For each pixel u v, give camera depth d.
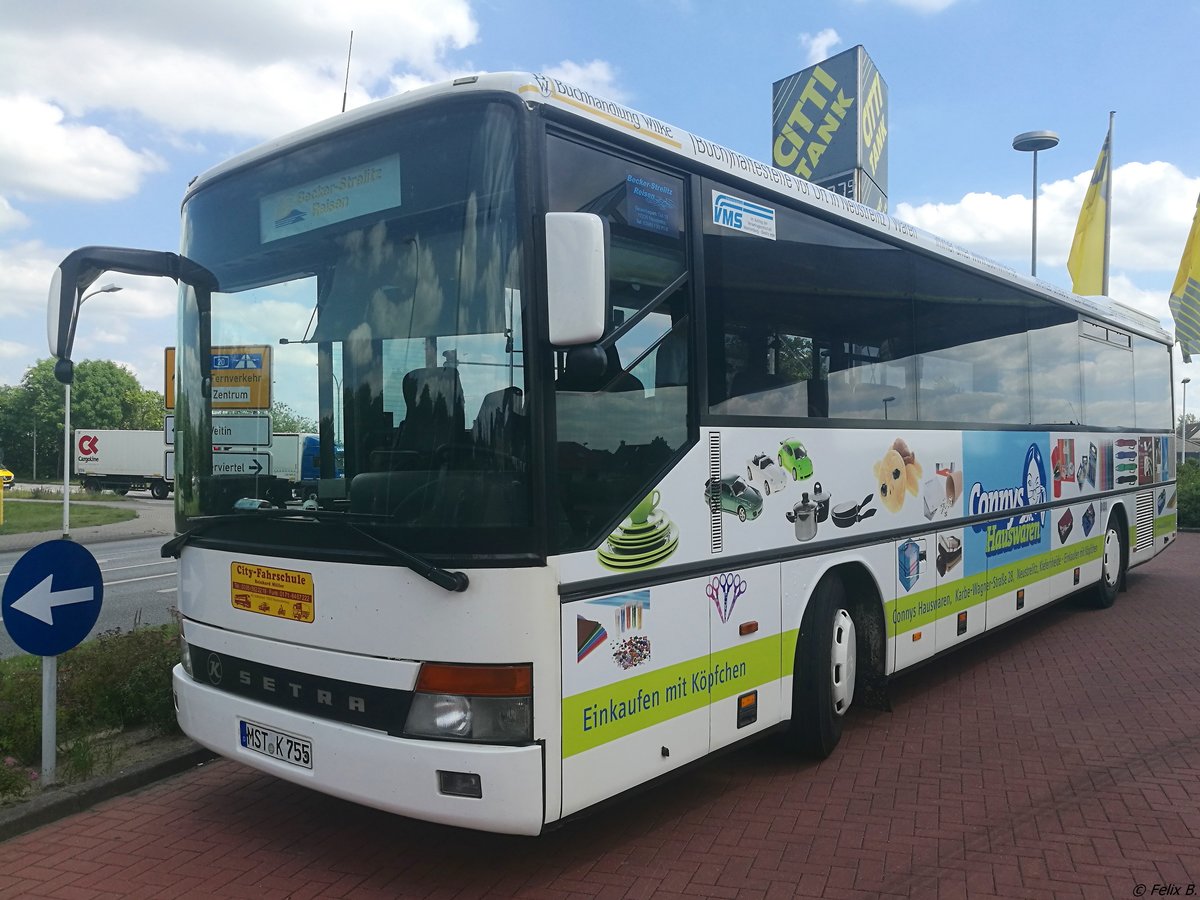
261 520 4.26
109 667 6.34
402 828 4.62
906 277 6.61
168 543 4.79
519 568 3.58
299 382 4.23
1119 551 11.15
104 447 53.62
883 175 15.68
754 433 4.89
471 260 3.75
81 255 4.53
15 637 4.80
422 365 3.81
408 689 3.69
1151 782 5.17
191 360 4.80
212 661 4.55
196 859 4.29
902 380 6.48
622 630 3.97
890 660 6.15
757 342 4.98
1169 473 13.17
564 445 3.72
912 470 6.51
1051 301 9.20
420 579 3.67
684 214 4.53
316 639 4.01
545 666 3.61
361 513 3.87
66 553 5.02
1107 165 19.80
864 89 14.41
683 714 4.34
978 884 3.99
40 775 5.05
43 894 3.96
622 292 4.10
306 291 4.26
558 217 3.42
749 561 4.81
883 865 4.17
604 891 3.94
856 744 5.88
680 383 4.40
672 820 4.70
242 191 4.59
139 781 5.20
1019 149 20.45
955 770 5.39
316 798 5.04
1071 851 4.31
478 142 3.78
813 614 5.43
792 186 5.39
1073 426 9.62
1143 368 12.09
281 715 4.11
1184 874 4.07
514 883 4.02
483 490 3.61
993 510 7.79
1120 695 7.03
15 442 100.44
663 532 4.21
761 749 5.77
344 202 4.17
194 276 4.80
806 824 4.63
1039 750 5.75
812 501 5.37
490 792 3.55
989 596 7.69
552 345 3.51
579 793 3.75
